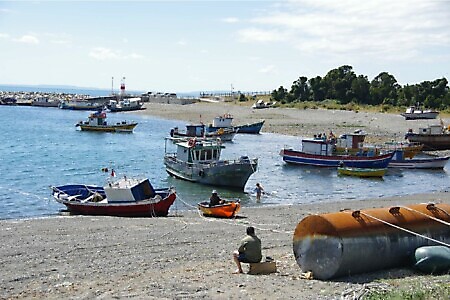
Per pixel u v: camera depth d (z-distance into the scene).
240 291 12.84
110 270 16.17
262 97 163.12
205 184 41.72
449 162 61.38
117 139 76.94
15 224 24.28
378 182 46.34
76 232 22.19
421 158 58.09
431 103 127.81
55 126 95.25
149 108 135.50
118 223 24.70
